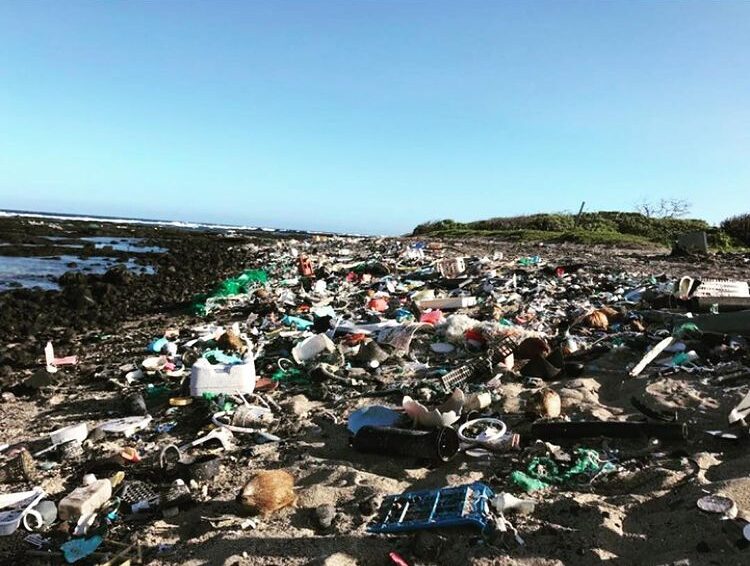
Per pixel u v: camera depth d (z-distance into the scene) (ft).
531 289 48.75
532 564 12.19
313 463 18.07
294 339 34.14
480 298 46.14
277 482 15.49
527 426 19.97
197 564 13.28
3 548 15.05
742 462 15.75
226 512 15.61
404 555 12.87
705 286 36.78
